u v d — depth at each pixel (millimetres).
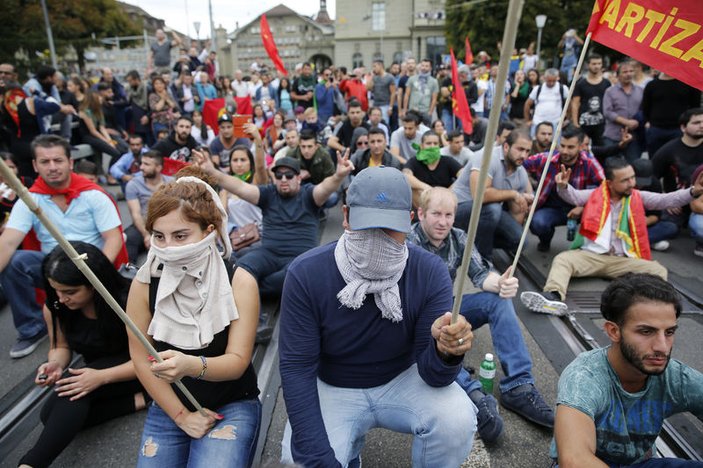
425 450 1807
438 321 1573
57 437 2146
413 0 45469
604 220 3791
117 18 30219
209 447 1767
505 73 923
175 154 5824
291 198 3752
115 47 28172
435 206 2598
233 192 3672
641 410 1672
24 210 3150
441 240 2709
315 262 1694
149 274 1841
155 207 1719
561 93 7871
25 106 6270
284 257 3721
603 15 2273
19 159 6445
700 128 4676
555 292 3650
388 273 1637
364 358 1785
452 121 10039
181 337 1806
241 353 1827
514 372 2521
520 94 10203
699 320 3361
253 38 53000
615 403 1657
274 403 2697
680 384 1629
